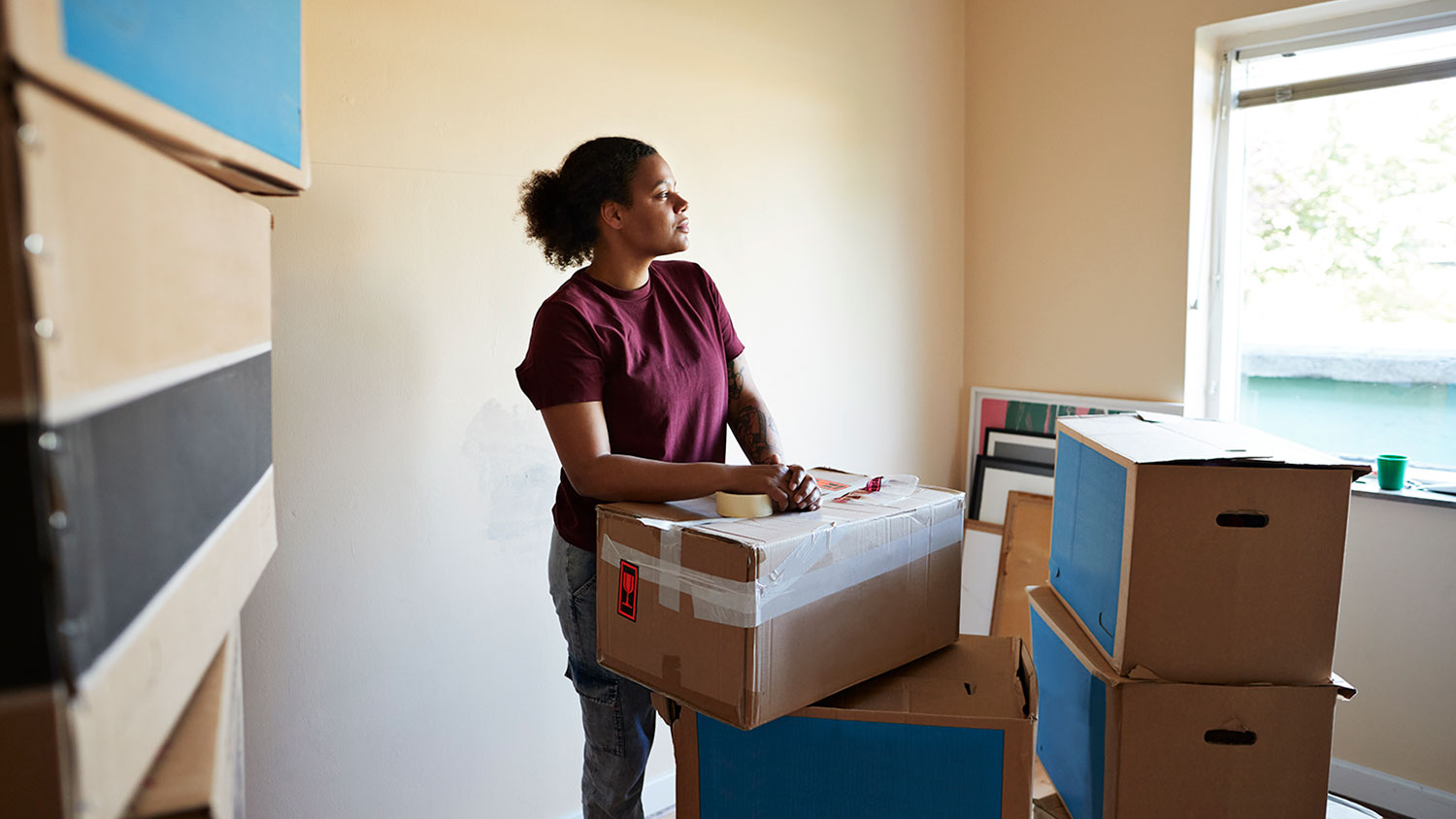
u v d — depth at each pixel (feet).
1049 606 6.01
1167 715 4.87
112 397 1.68
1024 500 9.79
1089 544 5.49
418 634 6.54
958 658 5.03
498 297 6.70
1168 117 8.72
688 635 4.26
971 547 10.15
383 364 6.21
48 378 1.43
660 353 5.23
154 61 1.86
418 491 6.45
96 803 1.58
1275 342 8.90
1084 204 9.39
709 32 7.84
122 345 1.74
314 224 5.85
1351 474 4.65
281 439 5.84
